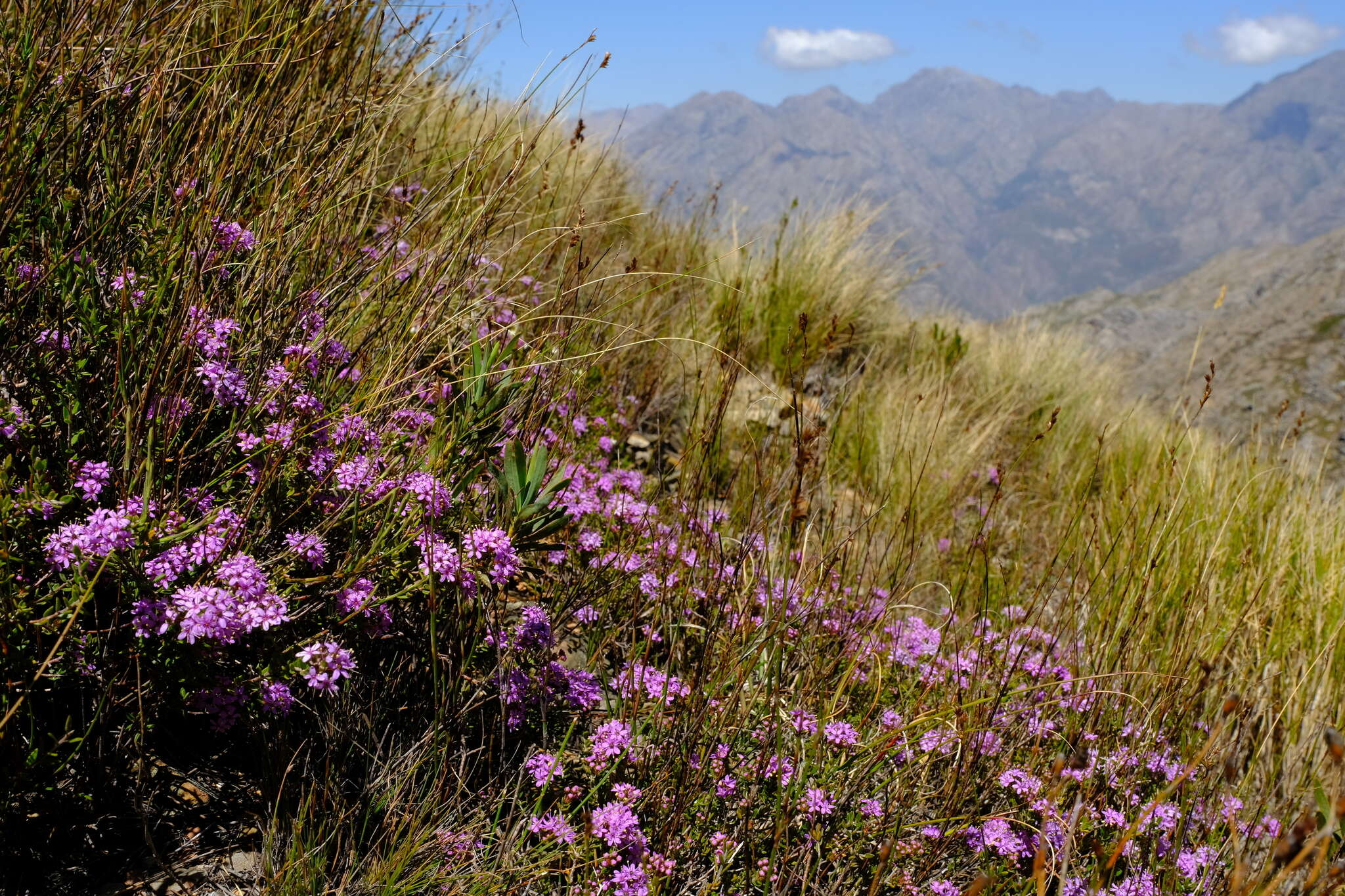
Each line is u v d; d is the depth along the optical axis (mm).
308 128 2684
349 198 2660
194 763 1932
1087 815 2258
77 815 1722
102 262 2049
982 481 4805
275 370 2062
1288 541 4109
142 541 1669
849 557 3070
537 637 2250
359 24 3283
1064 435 6211
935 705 2588
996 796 2361
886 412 5188
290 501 2041
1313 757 2811
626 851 1911
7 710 1562
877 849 2127
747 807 2018
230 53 2504
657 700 2322
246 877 1744
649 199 6684
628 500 3094
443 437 2174
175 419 1868
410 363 2336
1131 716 2680
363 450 2180
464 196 2701
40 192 1925
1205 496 4277
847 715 2539
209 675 1767
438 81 3977
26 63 1953
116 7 2447
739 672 2320
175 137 2334
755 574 2652
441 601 2082
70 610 1594
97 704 1690
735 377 2799
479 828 1953
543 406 2570
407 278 2645
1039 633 3137
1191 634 2973
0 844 1620
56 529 1675
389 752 2018
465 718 2170
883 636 2791
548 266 3676
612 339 3271
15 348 1802
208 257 1971
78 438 1790
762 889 1986
